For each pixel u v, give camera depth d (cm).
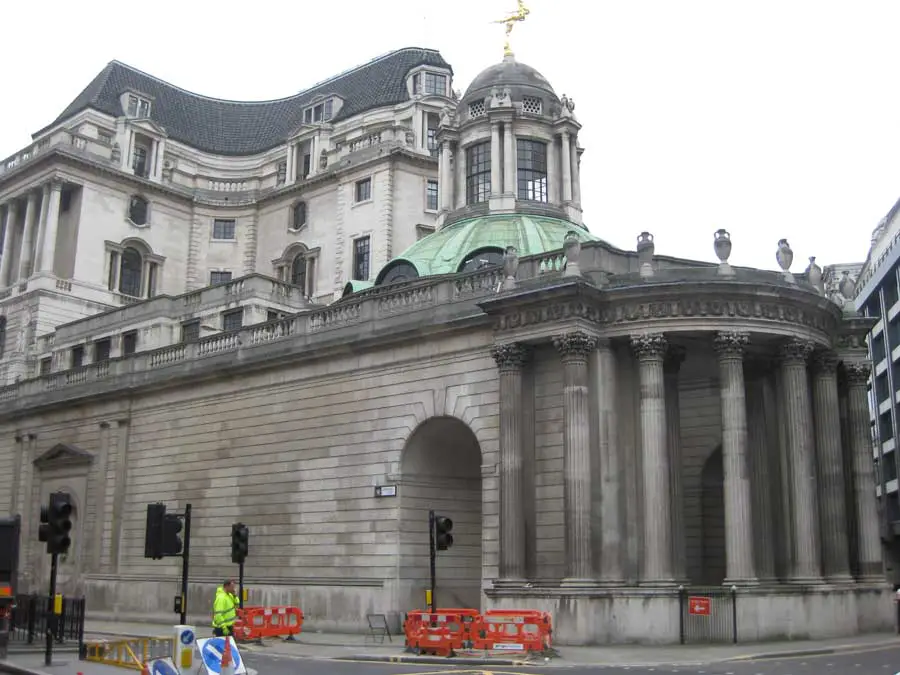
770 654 2778
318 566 4078
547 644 2808
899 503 8594
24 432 5772
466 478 4134
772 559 3616
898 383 8512
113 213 7862
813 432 3766
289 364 4378
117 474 5075
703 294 3409
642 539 3338
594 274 3556
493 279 3816
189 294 6397
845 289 4212
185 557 2652
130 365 5209
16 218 8031
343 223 7538
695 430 4031
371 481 3972
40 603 3550
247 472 4450
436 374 3847
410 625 2967
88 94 8594
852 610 3538
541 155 5475
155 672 2005
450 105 7906
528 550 3428
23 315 7400
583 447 3319
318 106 8662
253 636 3341
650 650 2958
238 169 8900
